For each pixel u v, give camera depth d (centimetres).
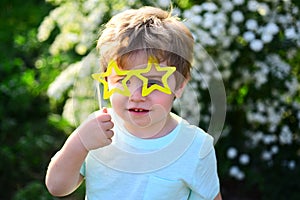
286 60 331
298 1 323
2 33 495
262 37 307
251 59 324
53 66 419
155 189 155
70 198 303
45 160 360
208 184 162
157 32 151
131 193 156
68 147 155
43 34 350
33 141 364
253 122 338
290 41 320
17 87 416
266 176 339
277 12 322
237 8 316
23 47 464
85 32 314
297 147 346
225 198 342
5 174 348
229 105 339
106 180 158
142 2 298
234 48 319
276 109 334
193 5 319
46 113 408
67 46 343
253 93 332
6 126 387
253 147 344
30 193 313
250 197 345
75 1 334
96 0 312
